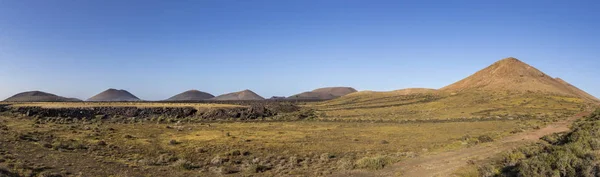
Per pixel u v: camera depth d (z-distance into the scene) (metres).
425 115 104.25
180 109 100.19
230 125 79.56
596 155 19.12
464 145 40.00
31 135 46.38
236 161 37.16
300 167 33.72
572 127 49.78
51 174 25.22
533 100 118.56
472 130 63.59
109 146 43.25
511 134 49.94
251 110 107.31
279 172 31.28
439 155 33.97
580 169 17.41
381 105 144.12
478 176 22.27
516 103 113.94
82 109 89.69
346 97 199.00
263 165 34.28
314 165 34.34
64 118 80.69
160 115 94.88
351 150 44.03
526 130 54.06
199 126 75.69
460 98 138.25
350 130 69.06
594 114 66.38
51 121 74.38
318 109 143.50
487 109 105.12
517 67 177.25
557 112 92.06
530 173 17.78
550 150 23.59
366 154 40.31
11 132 47.66
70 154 35.50
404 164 30.83
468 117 92.25
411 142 50.47
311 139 55.03
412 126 75.56
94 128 64.12
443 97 150.12
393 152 41.22
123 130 63.94
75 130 59.03
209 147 45.91
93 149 39.97
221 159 36.75
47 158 32.06
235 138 55.69
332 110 135.38
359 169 30.67
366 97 184.88
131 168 31.16
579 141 23.41
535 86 146.88
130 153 39.66
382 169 29.91
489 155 30.34
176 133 61.75
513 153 28.02
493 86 157.50
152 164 34.06
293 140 53.81
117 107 95.31
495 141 42.09
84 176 26.47
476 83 175.25
